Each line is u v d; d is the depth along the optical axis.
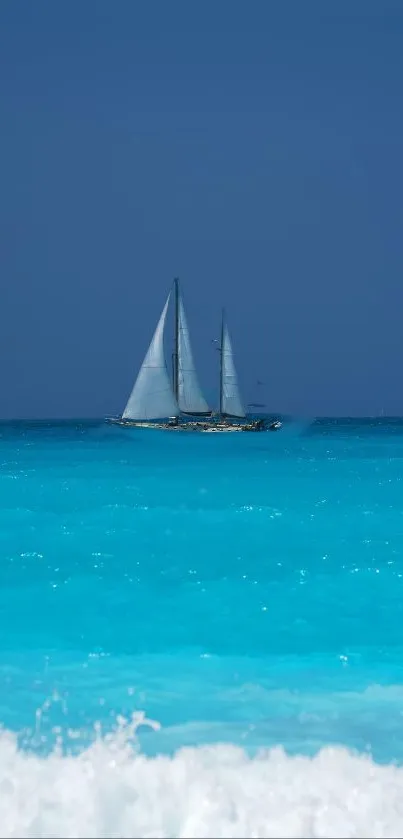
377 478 81.62
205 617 28.50
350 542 43.41
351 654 23.92
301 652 24.12
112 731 17.14
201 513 53.25
